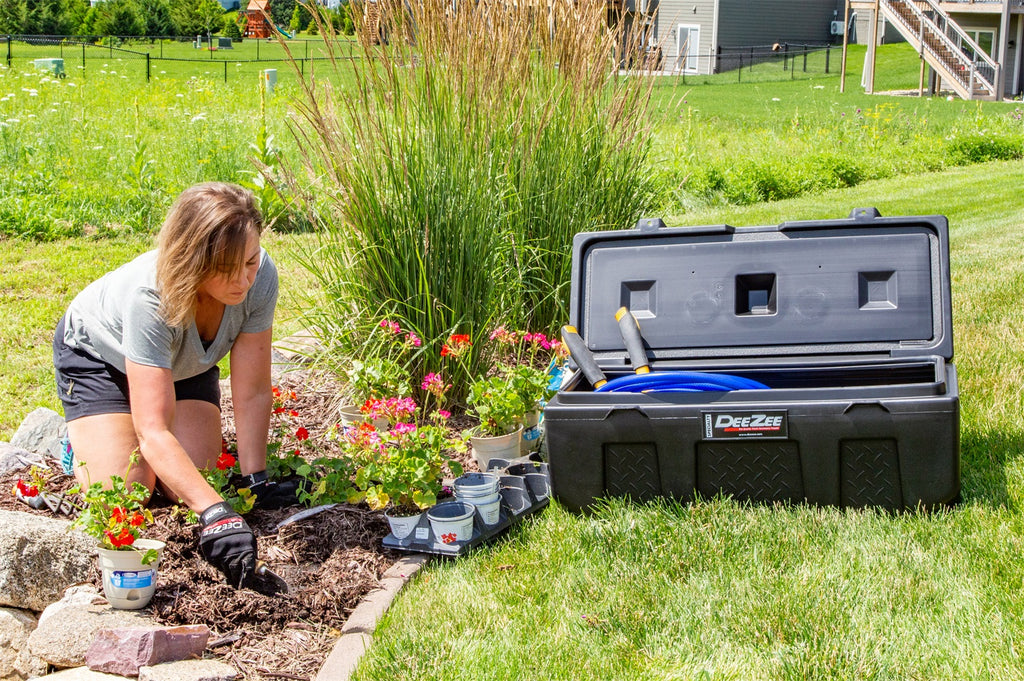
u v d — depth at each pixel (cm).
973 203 1019
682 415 304
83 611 256
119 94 1948
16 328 561
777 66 3522
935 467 294
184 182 977
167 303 277
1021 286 625
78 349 314
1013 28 2694
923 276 347
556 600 275
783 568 281
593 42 512
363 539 313
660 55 563
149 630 237
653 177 648
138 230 855
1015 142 1500
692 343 359
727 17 3500
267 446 350
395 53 420
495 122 446
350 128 424
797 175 1208
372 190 414
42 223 809
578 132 505
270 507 329
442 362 430
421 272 417
